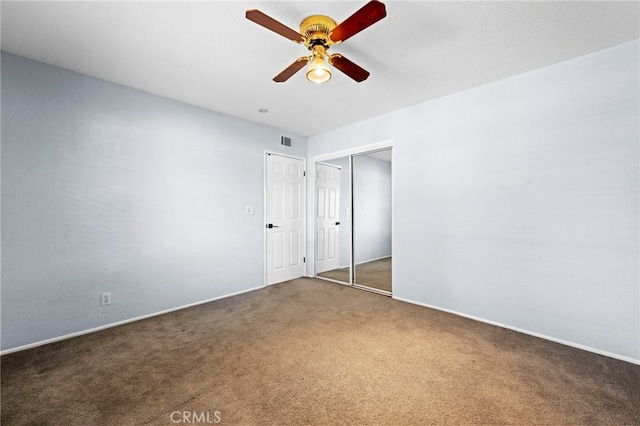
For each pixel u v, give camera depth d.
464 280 2.88
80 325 2.49
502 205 2.62
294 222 4.45
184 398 1.63
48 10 1.70
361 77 2.01
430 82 2.69
